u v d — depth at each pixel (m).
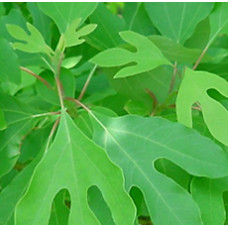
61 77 0.60
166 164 0.54
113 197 0.47
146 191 0.48
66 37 0.54
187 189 0.52
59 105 0.59
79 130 0.50
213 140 0.53
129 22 0.69
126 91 0.61
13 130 0.56
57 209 0.52
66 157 0.49
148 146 0.50
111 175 0.48
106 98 0.65
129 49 0.58
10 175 0.63
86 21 0.67
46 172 0.48
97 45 0.64
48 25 0.66
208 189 0.50
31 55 0.63
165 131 0.51
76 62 0.67
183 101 0.50
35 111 0.57
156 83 0.61
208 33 0.66
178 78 0.62
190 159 0.49
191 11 0.64
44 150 0.55
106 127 0.52
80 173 0.48
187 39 0.66
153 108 0.61
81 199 0.47
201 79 0.51
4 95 0.57
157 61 0.54
